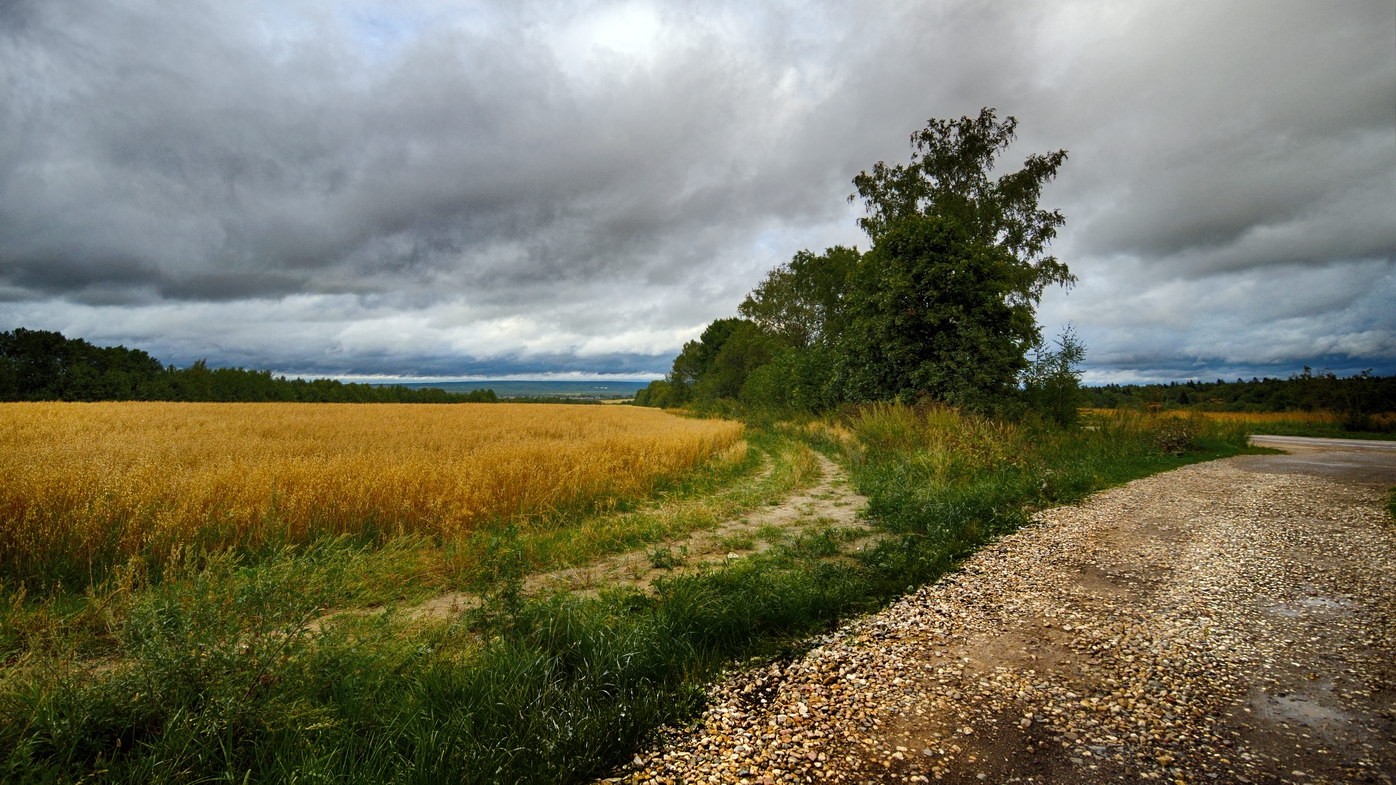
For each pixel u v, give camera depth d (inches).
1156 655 162.2
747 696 148.5
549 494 386.0
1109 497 406.0
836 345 1123.9
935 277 807.7
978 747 122.6
